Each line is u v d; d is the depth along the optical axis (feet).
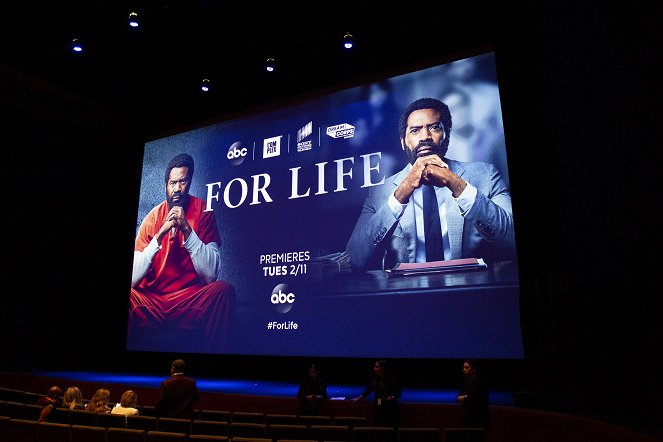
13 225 40.55
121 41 35.12
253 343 32.99
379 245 30.04
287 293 32.60
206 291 36.04
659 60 17.98
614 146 20.83
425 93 30.94
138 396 28.91
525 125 27.68
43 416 15.07
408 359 29.48
